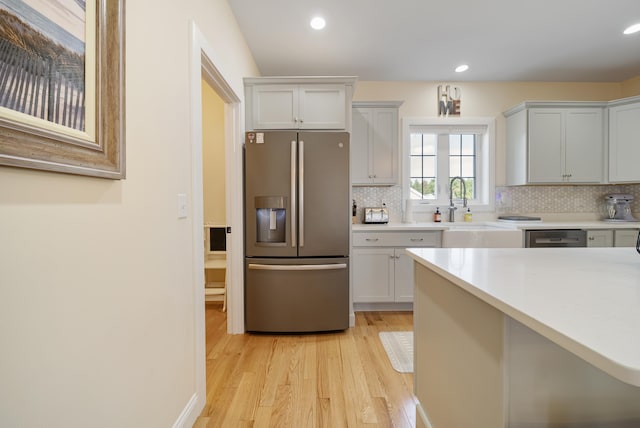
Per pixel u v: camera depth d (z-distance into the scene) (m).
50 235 0.74
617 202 3.52
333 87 2.72
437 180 3.77
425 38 2.69
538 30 2.58
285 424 1.54
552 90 3.68
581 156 3.31
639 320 0.60
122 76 0.96
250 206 2.56
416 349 1.46
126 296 1.03
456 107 3.66
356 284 3.10
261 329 2.58
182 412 1.44
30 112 0.67
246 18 2.38
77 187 0.82
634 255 1.31
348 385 1.86
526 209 3.68
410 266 3.10
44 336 0.73
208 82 2.11
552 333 0.56
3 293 0.64
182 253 1.45
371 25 2.49
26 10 0.66
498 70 3.36
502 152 3.69
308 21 2.44
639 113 3.13
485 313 0.88
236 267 2.61
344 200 2.58
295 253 2.56
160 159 1.26
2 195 0.63
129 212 1.05
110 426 0.95
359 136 3.33
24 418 0.68
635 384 0.42
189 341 1.52
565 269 1.05
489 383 0.86
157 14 1.24
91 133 0.85
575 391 0.81
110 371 0.95
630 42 2.78
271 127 2.71
